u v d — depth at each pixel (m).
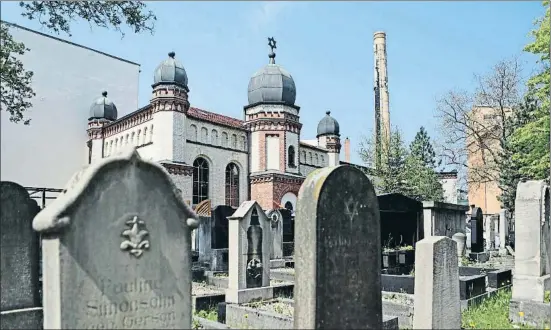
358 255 7.28
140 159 6.17
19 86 10.62
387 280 12.51
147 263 6.19
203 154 31.73
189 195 29.81
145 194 6.22
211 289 14.03
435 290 7.16
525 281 9.50
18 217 8.29
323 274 6.80
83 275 5.59
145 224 6.19
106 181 5.84
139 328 6.06
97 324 5.68
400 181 42.75
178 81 30.02
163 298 6.34
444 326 7.30
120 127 33.06
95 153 34.22
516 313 9.38
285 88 34.91
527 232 9.62
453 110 35.75
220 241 16.89
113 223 5.89
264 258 12.27
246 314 9.34
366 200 7.46
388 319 8.49
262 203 33.78
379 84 52.00
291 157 35.28
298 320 6.91
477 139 36.12
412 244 17.31
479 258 19.23
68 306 5.45
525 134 24.27
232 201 33.94
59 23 11.88
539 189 9.67
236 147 34.22
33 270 8.41
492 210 48.47
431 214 17.00
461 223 19.56
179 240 6.57
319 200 6.82
